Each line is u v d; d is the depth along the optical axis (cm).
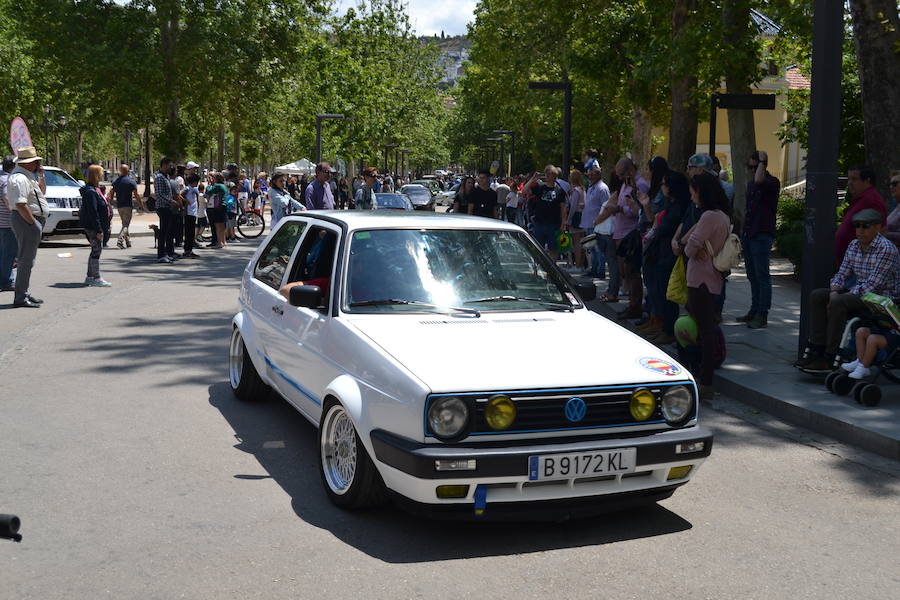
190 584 404
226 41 4153
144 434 645
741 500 532
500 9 4147
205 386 800
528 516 459
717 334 812
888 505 527
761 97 1274
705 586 411
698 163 752
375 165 5909
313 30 4694
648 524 489
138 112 4322
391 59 5684
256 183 3853
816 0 802
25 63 4525
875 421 657
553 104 4025
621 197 1210
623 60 2405
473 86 5150
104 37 4106
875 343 711
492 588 404
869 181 833
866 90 1143
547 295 587
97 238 1461
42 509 495
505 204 2472
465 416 440
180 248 2305
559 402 452
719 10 1747
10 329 1056
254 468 572
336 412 514
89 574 413
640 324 1053
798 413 704
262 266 725
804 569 432
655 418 472
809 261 820
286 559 432
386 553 442
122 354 932
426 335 504
